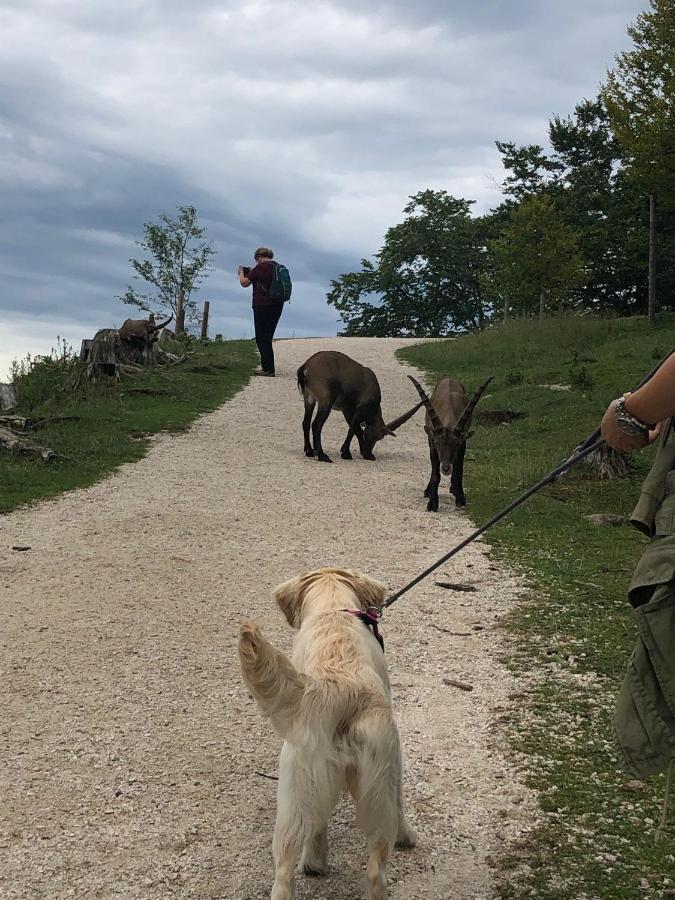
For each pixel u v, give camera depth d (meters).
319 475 6.51
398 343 16.19
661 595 1.42
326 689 1.57
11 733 2.55
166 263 17.95
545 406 9.05
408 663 3.12
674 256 18.03
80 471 6.11
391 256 26.92
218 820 2.12
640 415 1.46
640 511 1.50
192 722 2.65
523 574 4.14
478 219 26.80
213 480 6.11
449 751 2.47
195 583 3.97
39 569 4.08
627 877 1.86
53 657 3.10
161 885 1.87
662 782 2.27
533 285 16.02
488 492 6.06
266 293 11.25
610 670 3.01
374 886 1.53
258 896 1.83
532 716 2.69
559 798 2.20
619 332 14.20
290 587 2.08
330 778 1.54
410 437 8.57
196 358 12.18
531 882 1.86
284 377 11.42
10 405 8.30
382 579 4.09
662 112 12.77
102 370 9.48
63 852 1.98
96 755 2.44
